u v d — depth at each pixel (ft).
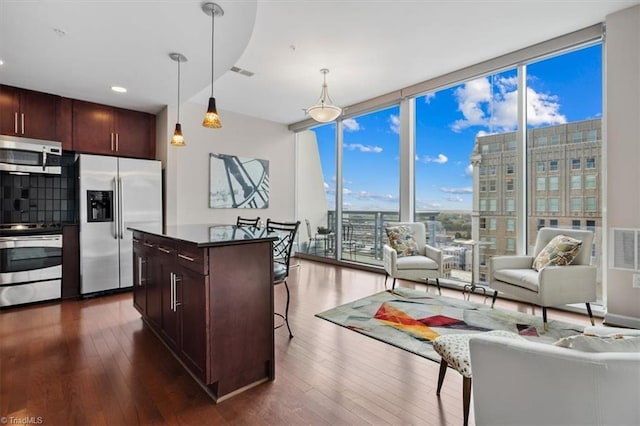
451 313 10.16
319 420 5.25
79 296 12.17
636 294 8.79
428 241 14.70
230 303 6.03
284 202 20.56
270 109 17.51
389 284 14.01
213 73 10.65
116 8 7.10
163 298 7.63
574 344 2.90
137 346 7.95
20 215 12.26
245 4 7.03
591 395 2.58
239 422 5.21
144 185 13.43
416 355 7.46
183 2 6.93
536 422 2.88
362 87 14.48
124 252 12.88
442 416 5.34
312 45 10.66
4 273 10.73
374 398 5.84
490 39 10.44
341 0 8.35
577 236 9.58
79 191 12.01
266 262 6.59
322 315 10.07
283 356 7.44
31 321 9.65
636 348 2.83
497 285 10.28
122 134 14.20
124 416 5.34
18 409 5.49
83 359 7.28
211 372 5.74
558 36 10.30
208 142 16.76
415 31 9.89
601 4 8.67
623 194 9.02
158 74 10.75
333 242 19.08
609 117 9.21
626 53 8.91
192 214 16.07
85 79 11.08
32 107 11.89
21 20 7.50
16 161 11.28
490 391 3.16
